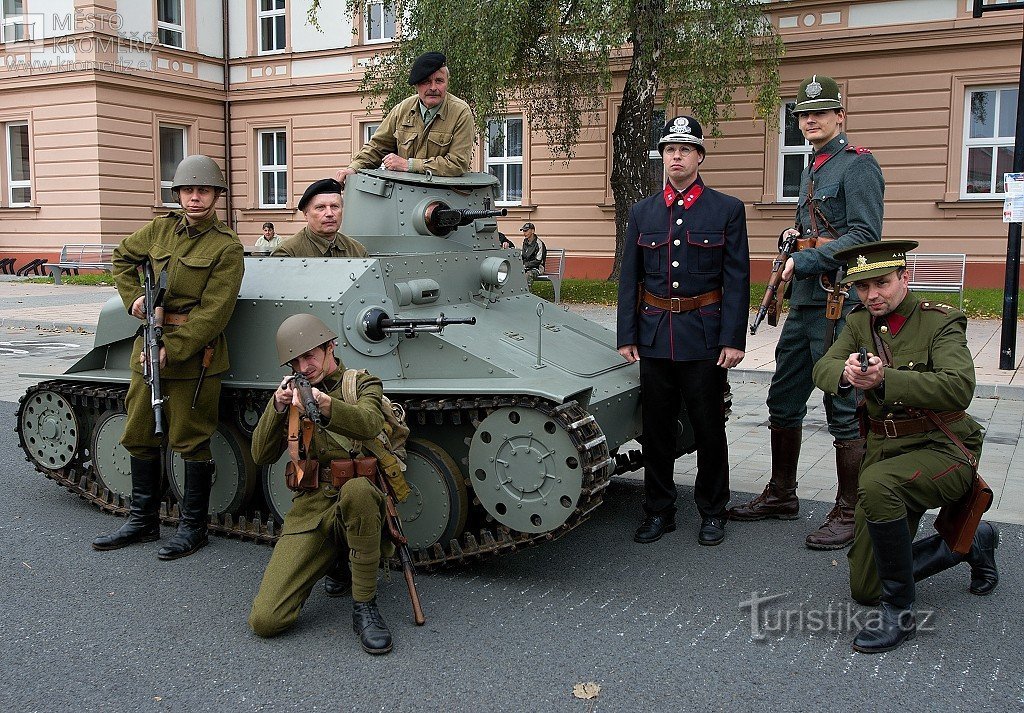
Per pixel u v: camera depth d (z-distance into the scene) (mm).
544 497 4402
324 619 4180
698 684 3549
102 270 20703
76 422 5785
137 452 5086
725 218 5012
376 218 5730
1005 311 9680
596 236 19594
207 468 5059
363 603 3965
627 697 3451
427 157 5988
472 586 4578
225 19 23047
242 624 4113
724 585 4574
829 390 4180
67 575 4699
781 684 3547
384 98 20734
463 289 5523
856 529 4234
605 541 5266
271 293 5000
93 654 3818
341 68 21844
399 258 5062
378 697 3463
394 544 4234
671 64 15344
